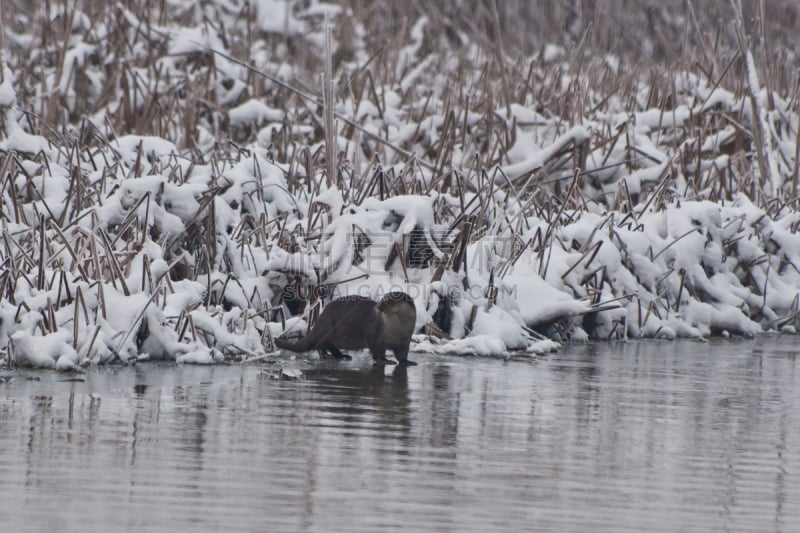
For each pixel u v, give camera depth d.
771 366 28.95
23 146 35.66
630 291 34.38
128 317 26.12
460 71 52.66
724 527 14.77
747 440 19.84
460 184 33.78
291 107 49.66
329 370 25.95
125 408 20.70
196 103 46.88
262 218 32.56
